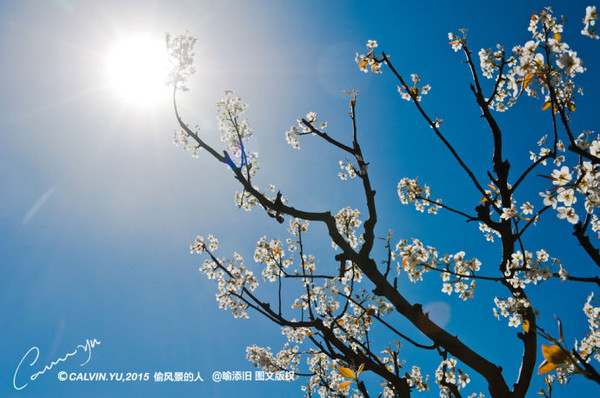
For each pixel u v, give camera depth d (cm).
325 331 542
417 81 587
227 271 704
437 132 500
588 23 335
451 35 554
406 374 624
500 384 371
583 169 325
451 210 509
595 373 161
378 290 418
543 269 414
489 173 484
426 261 479
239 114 643
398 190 580
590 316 536
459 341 386
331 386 857
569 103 425
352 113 531
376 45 570
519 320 461
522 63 341
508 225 459
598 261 326
